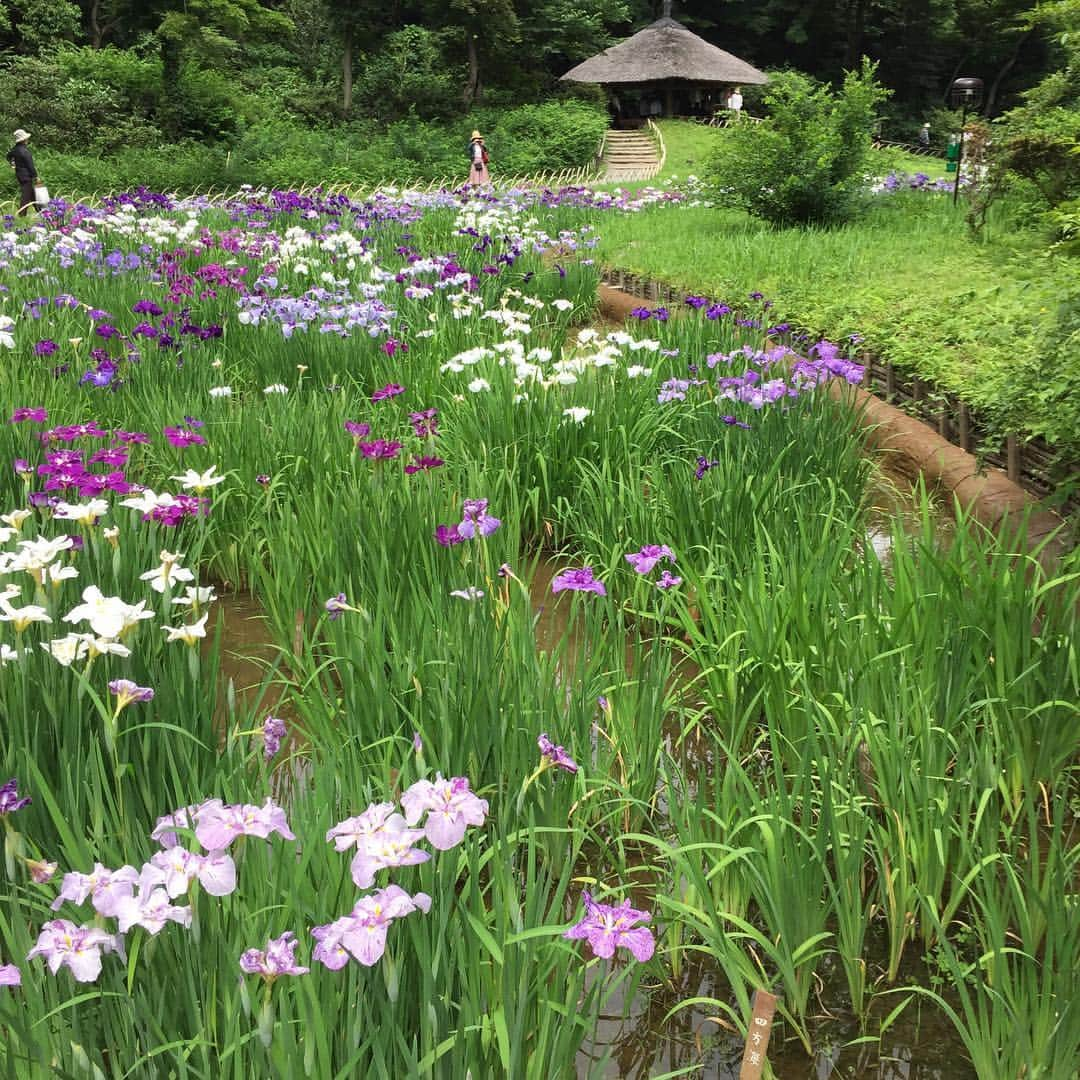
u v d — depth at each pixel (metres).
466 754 3.16
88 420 6.52
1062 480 5.19
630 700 3.52
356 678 3.39
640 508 5.10
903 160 37.38
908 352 7.53
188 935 2.11
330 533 4.57
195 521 5.04
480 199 19.38
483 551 3.82
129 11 37.72
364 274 10.93
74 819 2.56
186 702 3.11
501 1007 2.16
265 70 47.59
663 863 3.30
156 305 8.38
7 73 35.75
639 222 19.45
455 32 48.09
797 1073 2.57
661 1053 2.63
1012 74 65.00
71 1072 2.02
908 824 2.95
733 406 6.11
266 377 7.86
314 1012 1.96
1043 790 3.40
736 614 3.98
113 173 29.41
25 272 10.39
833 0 61.66
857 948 2.70
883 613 4.03
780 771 2.88
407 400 7.25
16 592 3.02
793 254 13.34
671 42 50.84
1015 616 3.57
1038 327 5.44
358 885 1.96
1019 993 2.40
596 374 6.74
